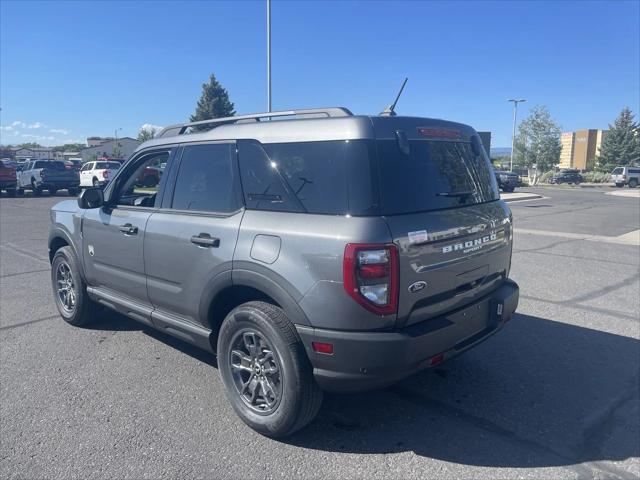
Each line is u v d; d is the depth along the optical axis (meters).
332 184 3.07
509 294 3.79
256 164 3.49
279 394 3.27
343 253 2.88
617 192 38.84
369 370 2.95
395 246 2.91
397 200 3.06
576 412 3.74
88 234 4.92
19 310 6.16
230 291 3.59
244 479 2.96
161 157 4.47
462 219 3.40
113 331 5.41
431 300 3.17
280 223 3.21
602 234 13.26
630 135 69.25
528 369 4.47
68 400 3.88
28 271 8.34
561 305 6.36
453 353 3.36
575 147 87.12
